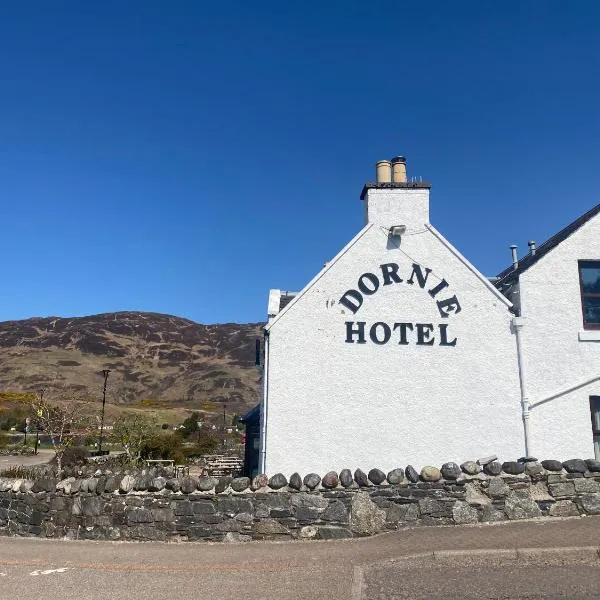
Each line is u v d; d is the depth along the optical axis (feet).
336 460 42.47
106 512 34.04
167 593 22.67
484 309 45.75
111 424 152.56
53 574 26.03
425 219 47.34
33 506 36.50
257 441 61.87
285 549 29.68
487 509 32.35
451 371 44.47
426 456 42.88
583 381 44.42
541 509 32.53
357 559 26.76
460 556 25.46
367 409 43.42
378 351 44.55
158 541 32.60
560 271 46.52
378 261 46.34
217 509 32.65
